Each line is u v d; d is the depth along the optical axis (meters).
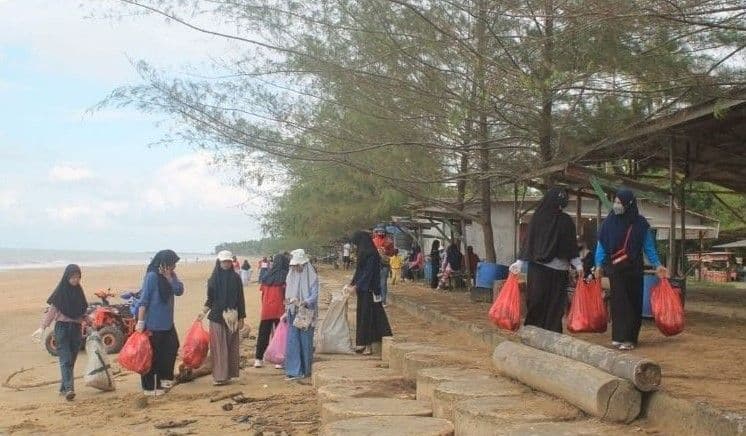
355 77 10.88
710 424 4.41
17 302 29.33
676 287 8.92
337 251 61.75
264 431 7.02
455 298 17.53
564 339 6.14
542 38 8.93
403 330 12.07
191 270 78.44
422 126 12.14
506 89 10.01
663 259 21.91
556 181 12.98
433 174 14.43
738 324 9.77
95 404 8.87
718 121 10.03
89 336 9.91
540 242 7.27
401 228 30.94
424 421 5.90
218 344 9.66
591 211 21.47
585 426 4.93
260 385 9.62
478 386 6.35
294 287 9.90
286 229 33.28
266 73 11.05
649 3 6.96
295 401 8.41
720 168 13.74
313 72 10.88
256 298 31.89
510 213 25.80
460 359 8.00
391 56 10.45
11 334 17.39
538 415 5.24
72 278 9.50
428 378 6.89
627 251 7.27
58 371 11.88
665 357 6.79
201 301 27.88
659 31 8.10
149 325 9.20
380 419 6.01
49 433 7.41
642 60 8.83
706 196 28.41
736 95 8.46
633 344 7.37
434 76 10.52
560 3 8.00
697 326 9.51
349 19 10.24
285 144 11.85
